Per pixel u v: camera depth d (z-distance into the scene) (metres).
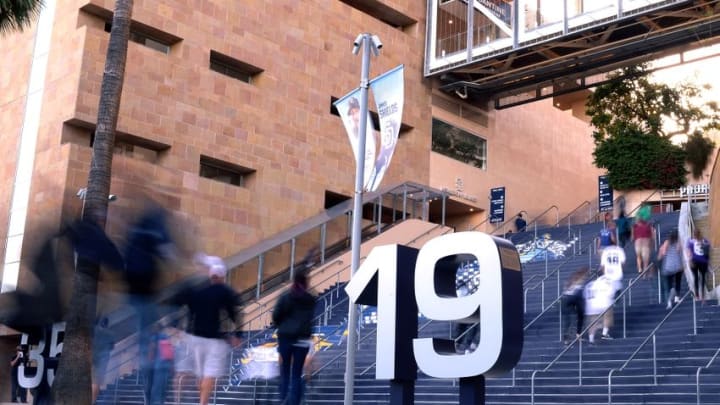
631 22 28.44
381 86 13.41
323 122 29.30
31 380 17.95
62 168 22.62
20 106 25.39
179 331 7.93
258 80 27.86
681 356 13.11
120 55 14.23
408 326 8.40
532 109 39.84
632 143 34.19
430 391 14.01
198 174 25.05
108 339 10.50
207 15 26.38
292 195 27.58
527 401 12.79
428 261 8.16
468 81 34.62
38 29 25.83
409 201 32.31
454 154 34.88
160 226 6.79
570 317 15.15
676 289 15.73
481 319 7.59
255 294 24.78
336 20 30.70
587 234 27.25
